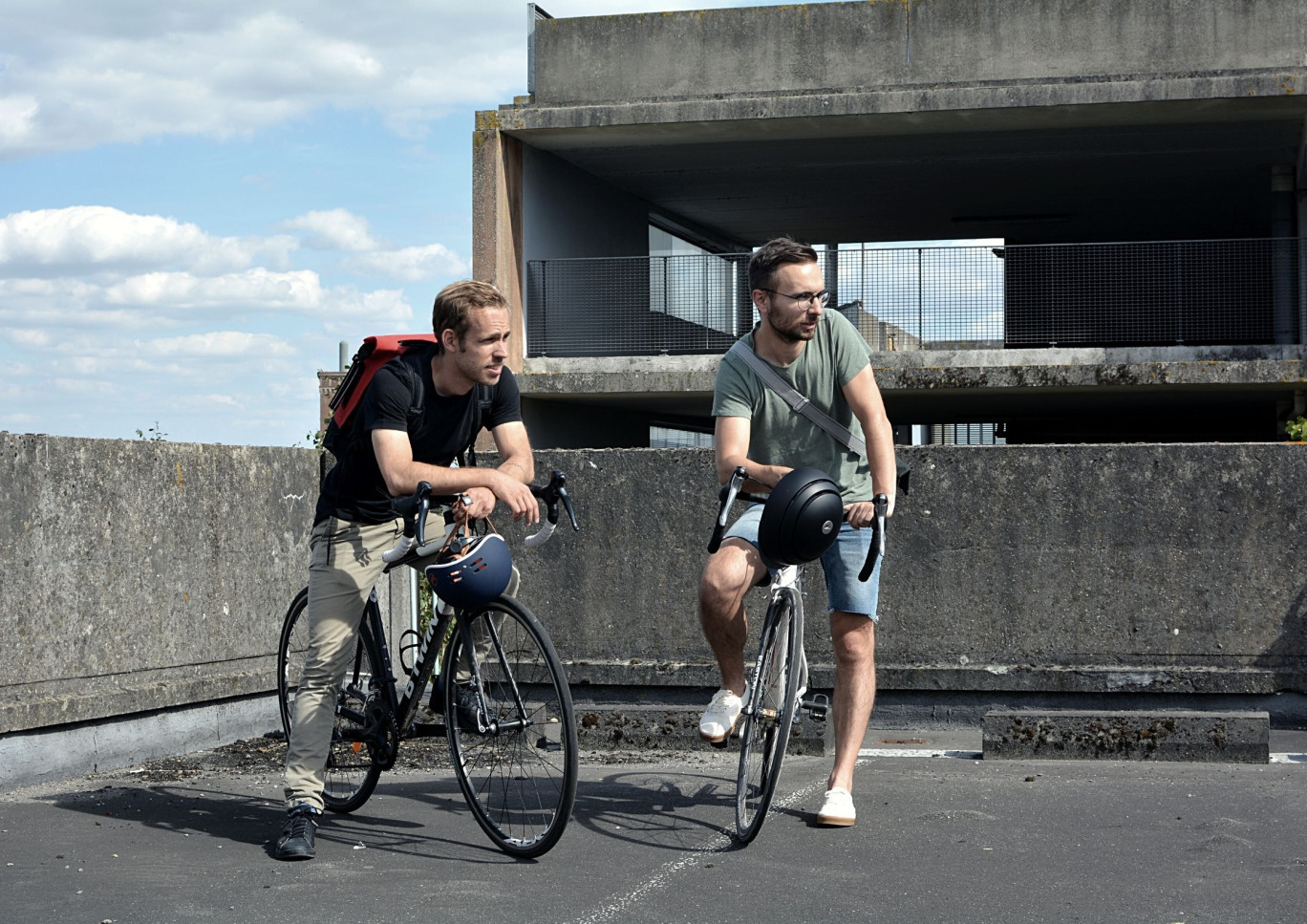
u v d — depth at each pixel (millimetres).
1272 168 21000
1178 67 17844
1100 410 22219
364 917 3533
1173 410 22234
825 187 22922
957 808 4762
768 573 4465
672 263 20391
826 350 4551
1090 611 6730
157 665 6230
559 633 7180
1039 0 18203
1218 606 6633
